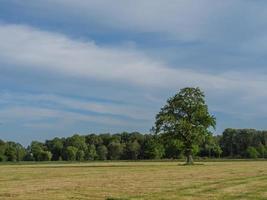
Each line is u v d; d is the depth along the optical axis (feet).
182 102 349.41
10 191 125.29
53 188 134.62
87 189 130.72
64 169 290.35
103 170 267.18
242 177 186.60
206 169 269.64
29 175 214.90
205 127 347.77
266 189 129.70
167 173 224.33
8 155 655.35
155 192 120.88
